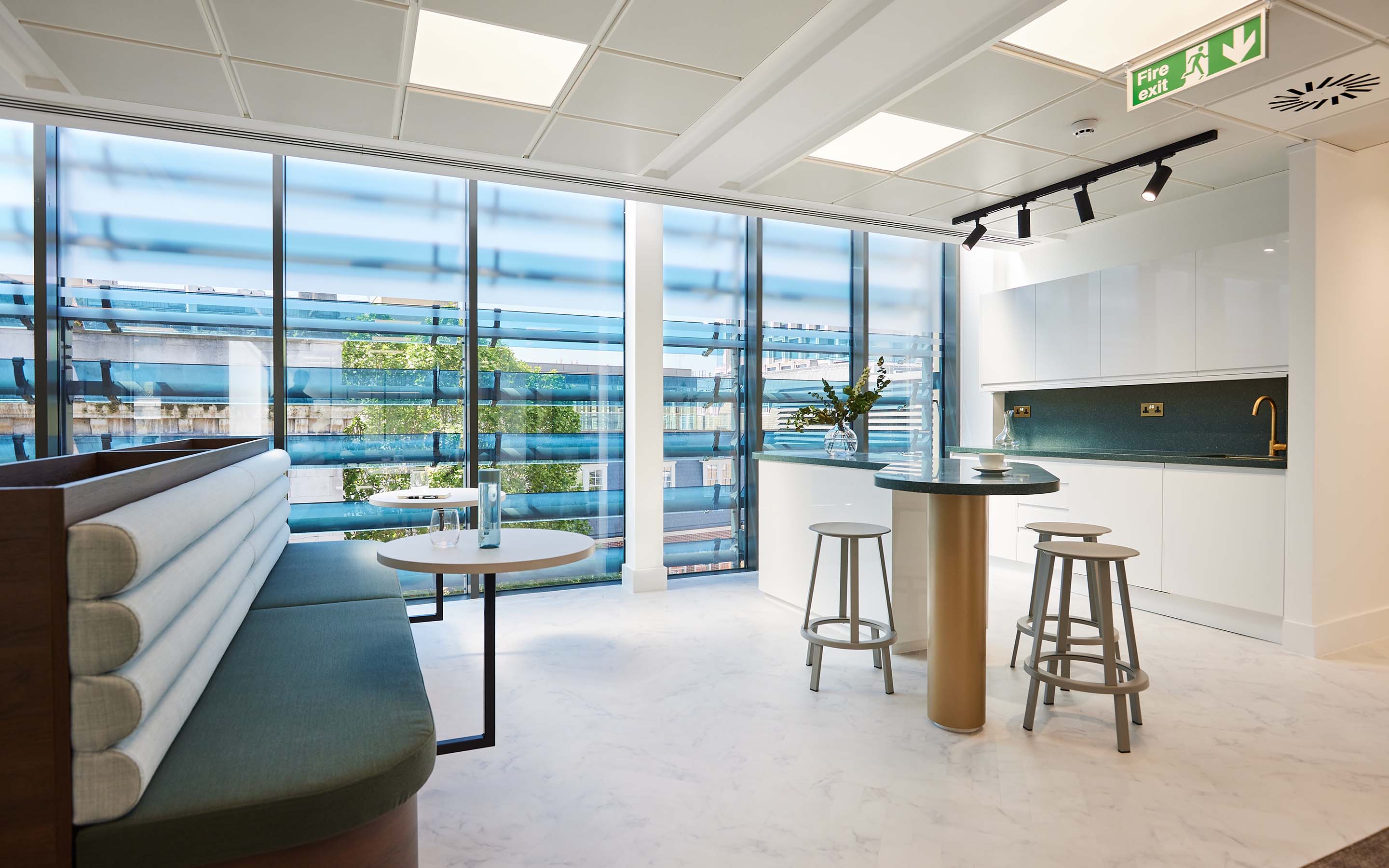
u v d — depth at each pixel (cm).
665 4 269
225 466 291
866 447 654
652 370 540
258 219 468
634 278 536
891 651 370
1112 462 499
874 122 370
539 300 542
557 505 553
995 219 546
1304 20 275
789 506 483
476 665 374
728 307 608
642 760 270
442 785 250
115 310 444
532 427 544
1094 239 578
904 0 265
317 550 406
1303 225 397
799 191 482
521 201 535
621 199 520
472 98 346
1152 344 503
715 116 376
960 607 296
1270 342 432
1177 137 394
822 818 230
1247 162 430
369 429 500
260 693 194
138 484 178
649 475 541
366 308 495
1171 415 531
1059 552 298
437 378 514
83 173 438
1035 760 271
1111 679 282
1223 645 412
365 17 274
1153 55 302
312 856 149
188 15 271
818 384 639
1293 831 223
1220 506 434
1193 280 477
